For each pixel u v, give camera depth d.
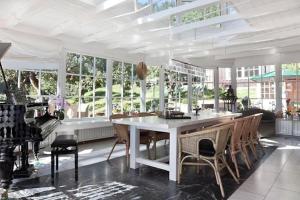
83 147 5.59
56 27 4.90
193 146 3.25
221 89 8.98
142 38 5.75
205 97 8.91
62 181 3.37
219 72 8.95
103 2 3.84
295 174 3.72
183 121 3.62
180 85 8.61
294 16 4.20
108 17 4.59
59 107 5.36
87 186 3.20
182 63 5.99
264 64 8.06
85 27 5.09
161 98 8.15
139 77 7.40
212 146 3.28
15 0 3.41
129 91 7.47
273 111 7.87
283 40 6.23
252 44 6.70
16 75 5.02
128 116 4.99
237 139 3.81
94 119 6.47
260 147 5.43
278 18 4.30
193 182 3.38
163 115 4.35
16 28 4.59
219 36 5.38
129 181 3.39
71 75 5.96
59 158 4.54
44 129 3.12
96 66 6.57
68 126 5.61
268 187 3.20
